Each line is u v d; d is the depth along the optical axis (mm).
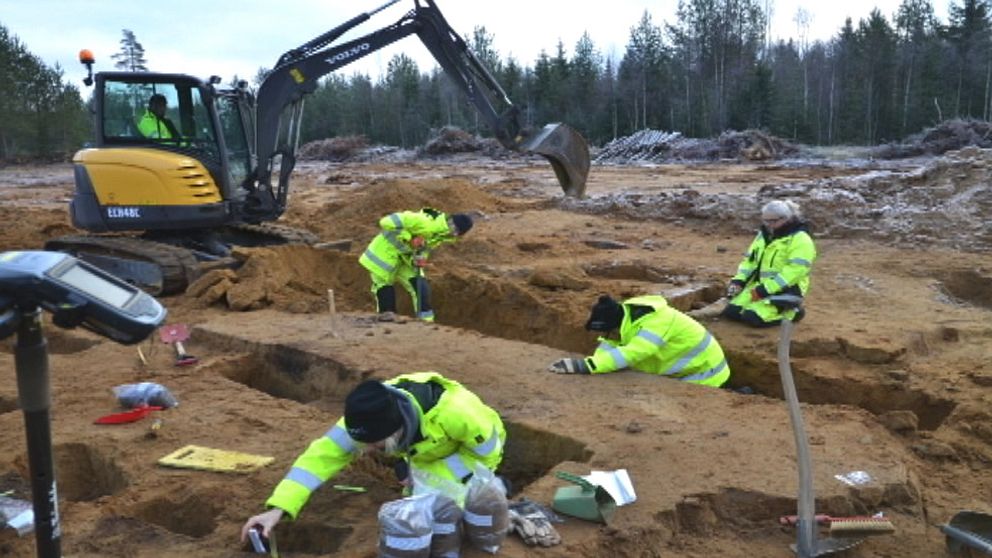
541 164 41594
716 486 5242
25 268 2781
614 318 7434
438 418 4566
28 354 2982
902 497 5344
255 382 8438
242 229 14398
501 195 25094
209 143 12234
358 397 4215
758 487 5227
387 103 71875
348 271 12625
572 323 10312
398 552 4004
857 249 14008
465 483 4684
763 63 61031
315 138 73688
